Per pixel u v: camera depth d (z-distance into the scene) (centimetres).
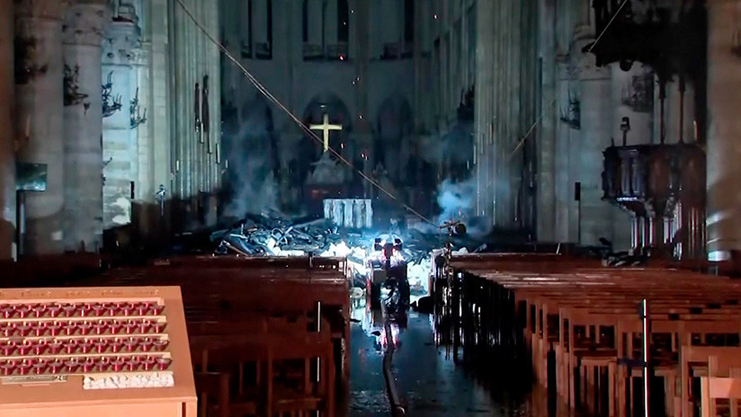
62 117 2381
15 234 2141
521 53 4250
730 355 863
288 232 4247
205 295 1462
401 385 1524
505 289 1728
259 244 3953
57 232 2350
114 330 639
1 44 2033
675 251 2247
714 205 2077
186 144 4075
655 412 1252
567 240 3372
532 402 1366
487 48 4494
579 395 1414
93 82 2605
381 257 2714
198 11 4431
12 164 2066
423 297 2805
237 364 1114
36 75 2322
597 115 3014
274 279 1852
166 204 3638
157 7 3591
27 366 588
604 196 2294
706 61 2222
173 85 3997
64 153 2591
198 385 848
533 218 3906
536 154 3838
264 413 980
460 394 1441
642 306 1053
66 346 616
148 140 3584
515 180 4216
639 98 2622
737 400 832
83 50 2595
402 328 2331
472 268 2312
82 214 2608
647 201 2225
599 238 2997
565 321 1467
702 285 1633
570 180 3225
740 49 2044
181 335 634
